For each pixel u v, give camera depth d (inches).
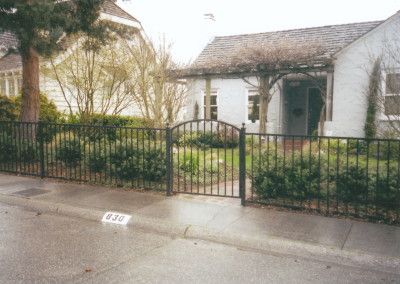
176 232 207.8
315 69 555.2
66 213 243.6
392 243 180.5
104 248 183.0
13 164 376.5
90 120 512.7
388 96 500.4
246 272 157.8
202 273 155.9
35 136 366.6
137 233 208.1
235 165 395.5
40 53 344.8
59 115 570.3
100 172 319.6
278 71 559.5
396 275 157.5
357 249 173.2
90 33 398.9
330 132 568.1
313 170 241.3
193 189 298.5
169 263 165.9
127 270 157.5
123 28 440.8
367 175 221.5
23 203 263.3
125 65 533.0
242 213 231.1
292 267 164.1
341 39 624.1
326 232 196.2
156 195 276.8
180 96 560.7
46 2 322.0
